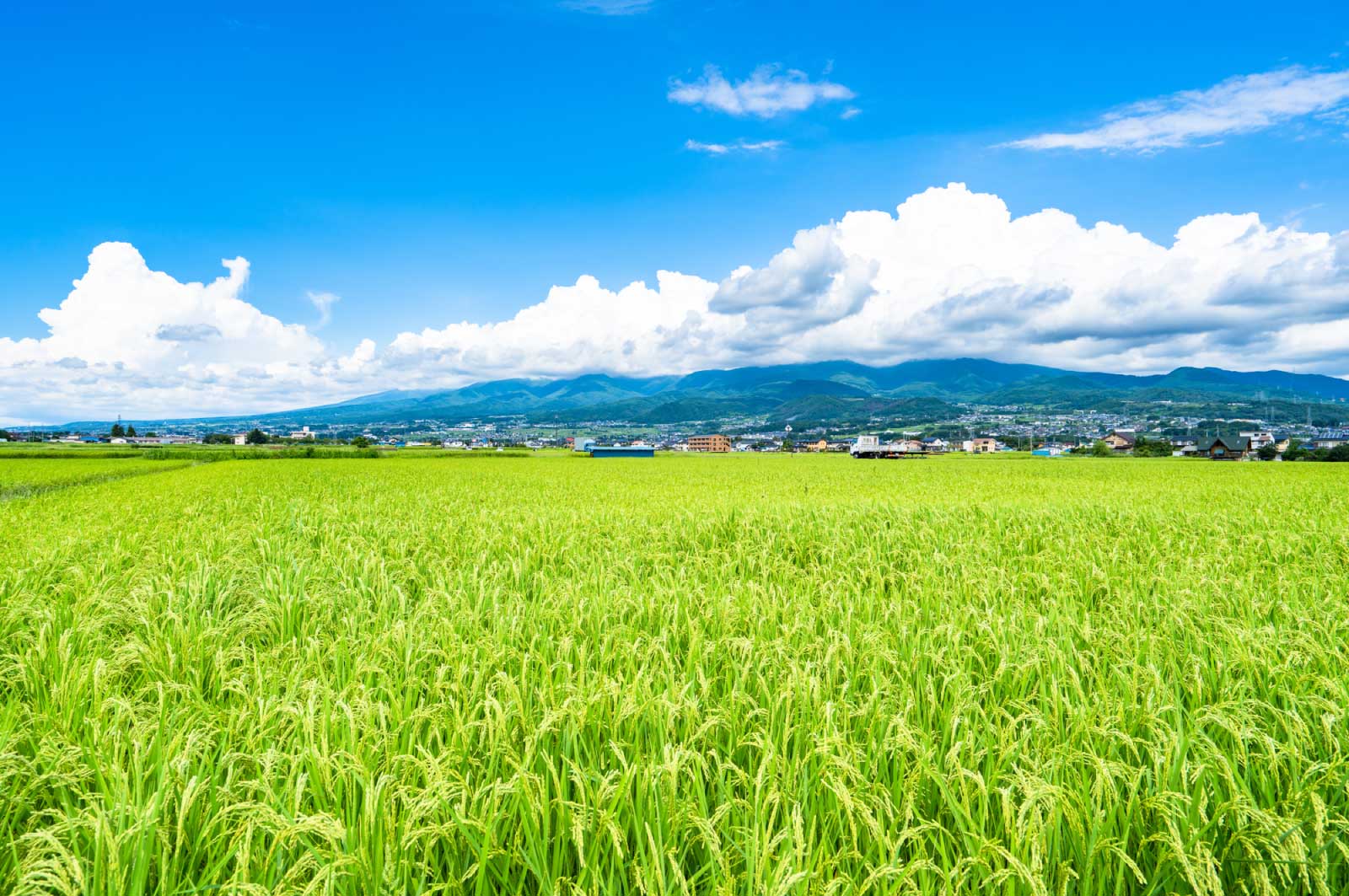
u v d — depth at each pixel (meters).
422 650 5.16
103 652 5.40
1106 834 3.04
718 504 19.11
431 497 22.89
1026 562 9.75
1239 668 5.01
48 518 15.80
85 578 7.98
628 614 6.84
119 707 3.90
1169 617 6.39
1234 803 2.94
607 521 14.53
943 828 3.03
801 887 2.67
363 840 2.80
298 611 6.64
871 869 2.76
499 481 34.78
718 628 6.25
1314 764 3.36
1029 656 5.21
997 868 2.83
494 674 4.63
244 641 5.96
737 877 2.85
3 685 4.93
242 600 7.38
